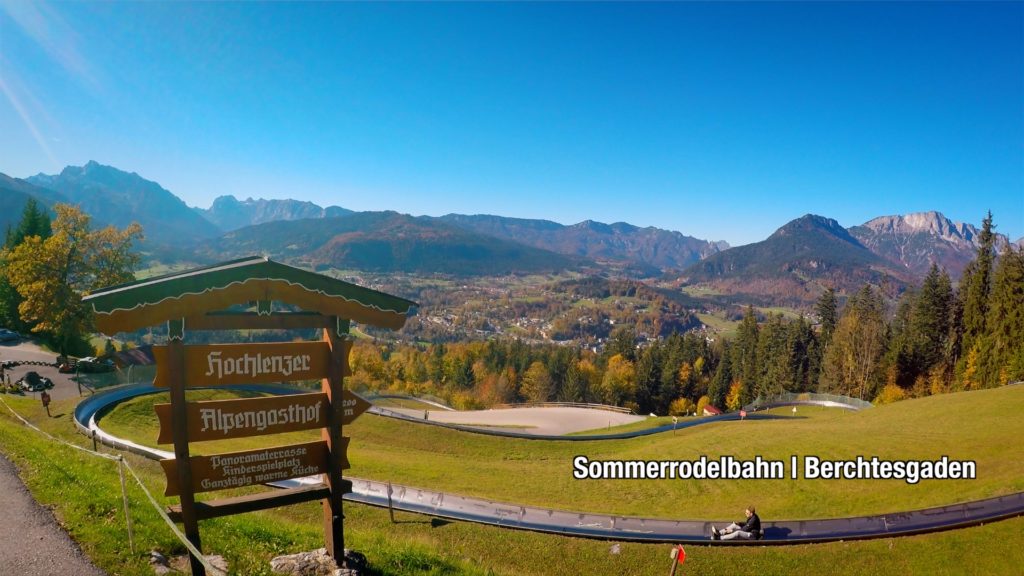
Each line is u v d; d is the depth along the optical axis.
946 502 22.09
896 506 22.67
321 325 9.46
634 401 131.62
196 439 8.70
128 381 44.00
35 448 16.23
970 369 73.94
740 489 26.88
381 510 21.95
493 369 148.12
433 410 76.00
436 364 154.00
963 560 17.53
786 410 63.16
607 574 18.14
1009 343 66.88
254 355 8.95
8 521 10.59
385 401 80.25
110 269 55.81
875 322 91.88
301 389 45.56
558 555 19.17
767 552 19.14
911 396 80.12
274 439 34.47
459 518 21.48
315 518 20.58
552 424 63.19
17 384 42.03
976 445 28.28
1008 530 18.55
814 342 113.38
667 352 145.12
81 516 11.01
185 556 10.18
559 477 30.20
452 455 39.66
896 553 18.38
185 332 8.45
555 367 141.12
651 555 19.19
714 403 128.25
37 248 52.03
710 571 18.23
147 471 22.80
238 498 9.05
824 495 24.94
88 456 17.52
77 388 43.53
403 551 12.48
